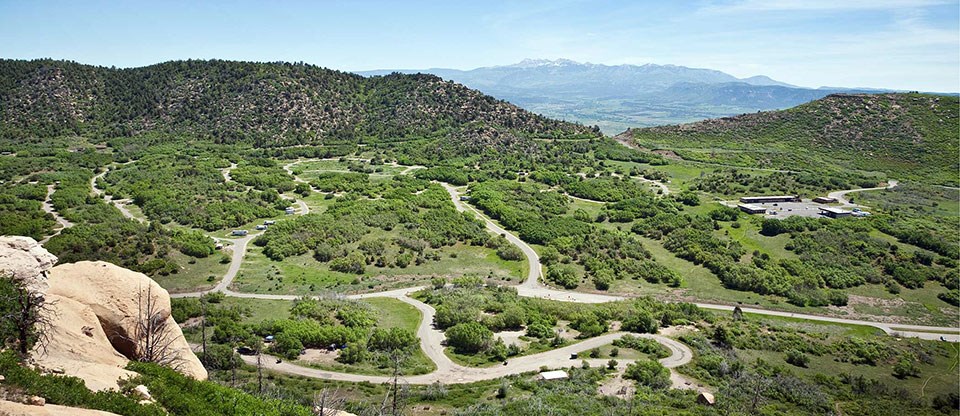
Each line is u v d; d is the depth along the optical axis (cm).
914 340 8975
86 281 3078
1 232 9669
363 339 7388
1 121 19638
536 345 7569
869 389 6956
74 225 10650
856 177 18275
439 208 14300
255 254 10862
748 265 11669
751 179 17738
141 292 3228
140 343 3102
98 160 17050
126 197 13725
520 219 13825
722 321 9131
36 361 2280
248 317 7956
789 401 6209
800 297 10444
